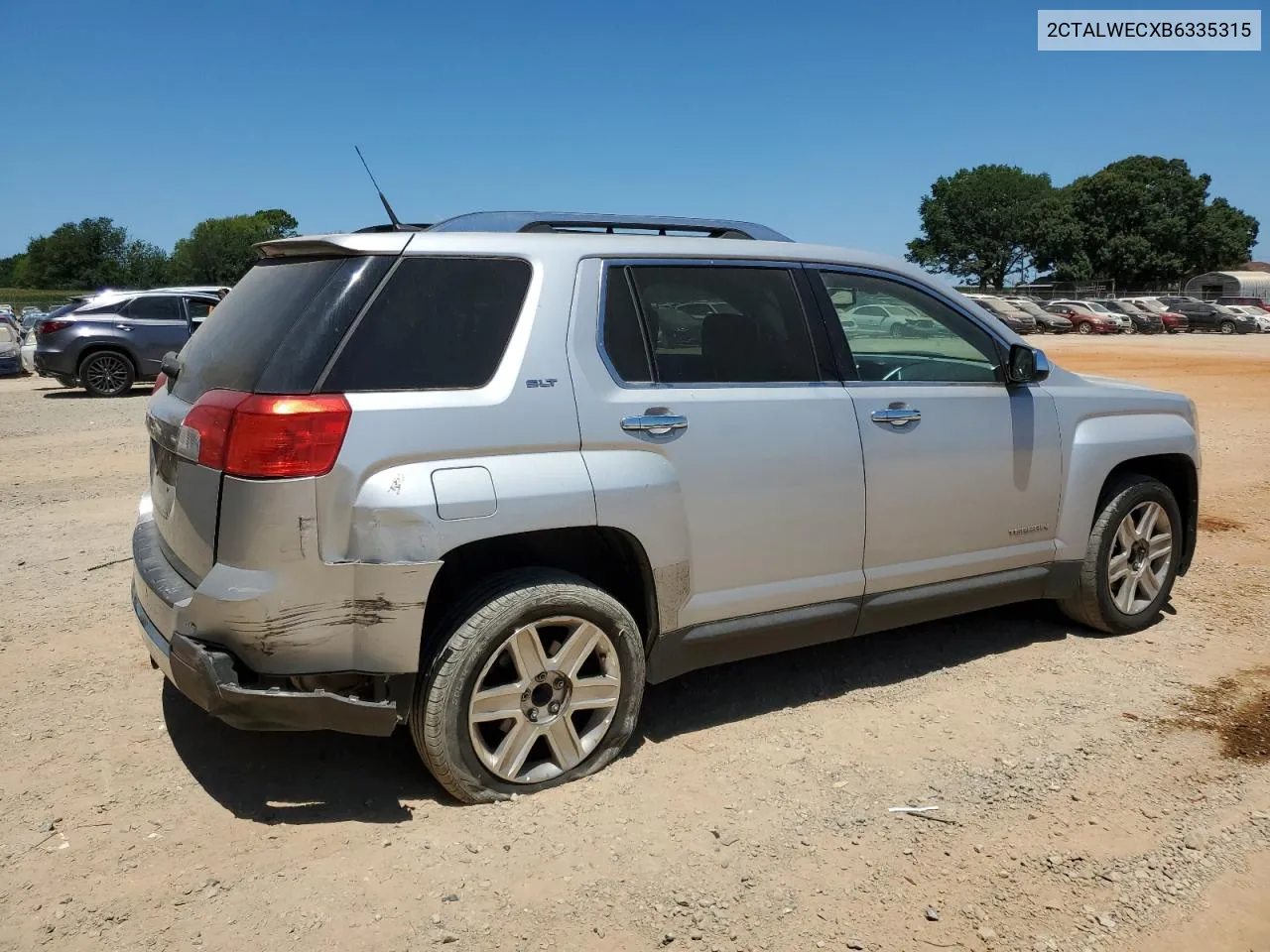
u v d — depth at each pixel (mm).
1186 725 4059
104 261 86312
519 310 3389
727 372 3779
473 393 3223
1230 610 5508
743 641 3861
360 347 3104
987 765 3703
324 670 3074
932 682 4465
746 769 3645
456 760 3244
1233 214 87562
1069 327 49281
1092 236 88312
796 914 2836
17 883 2902
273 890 2887
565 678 3426
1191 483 5305
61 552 6422
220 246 82500
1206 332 49094
